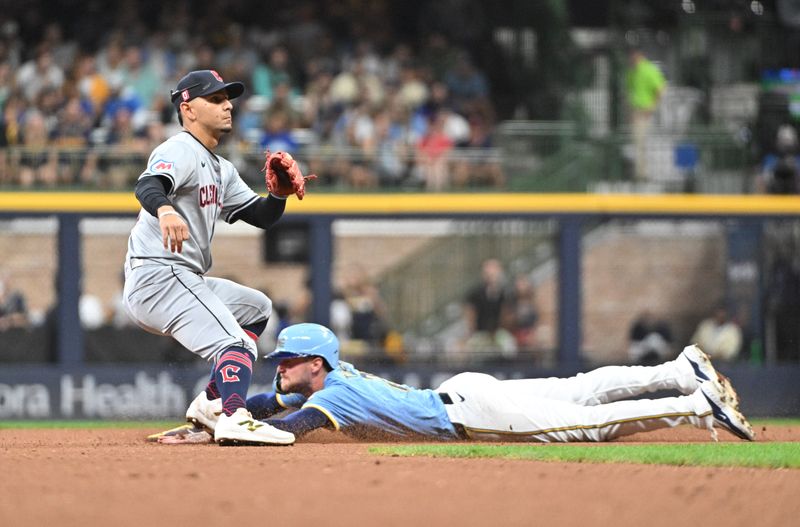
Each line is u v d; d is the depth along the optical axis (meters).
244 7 75.88
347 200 66.00
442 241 72.00
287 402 30.45
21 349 64.31
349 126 70.94
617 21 76.44
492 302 70.50
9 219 63.75
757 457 23.77
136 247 27.45
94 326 65.56
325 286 66.00
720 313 73.38
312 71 74.25
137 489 18.98
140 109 70.19
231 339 27.30
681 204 68.94
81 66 71.00
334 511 17.03
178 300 27.19
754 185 72.19
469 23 77.69
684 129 73.06
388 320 71.50
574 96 75.38
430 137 70.81
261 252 72.50
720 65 76.62
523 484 19.92
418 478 20.52
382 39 77.38
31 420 62.97
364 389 28.86
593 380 29.75
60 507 17.20
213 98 27.44
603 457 24.00
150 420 63.62
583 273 76.56
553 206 67.88
